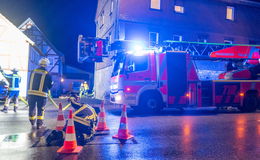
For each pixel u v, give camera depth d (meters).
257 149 4.27
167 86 9.25
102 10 21.66
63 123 5.05
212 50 11.26
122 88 8.88
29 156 3.71
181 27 18.02
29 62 18.84
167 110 11.21
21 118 7.58
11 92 9.16
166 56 9.40
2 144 4.40
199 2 18.94
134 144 4.52
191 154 3.93
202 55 10.84
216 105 9.78
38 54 24.16
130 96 8.90
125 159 3.63
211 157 3.79
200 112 10.23
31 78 5.98
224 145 4.52
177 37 18.08
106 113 9.40
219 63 10.88
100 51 12.98
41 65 6.12
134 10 16.52
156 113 9.40
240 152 4.07
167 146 4.41
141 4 16.80
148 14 16.97
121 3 16.14
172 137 5.14
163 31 17.36
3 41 17.80
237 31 20.30
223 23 19.73
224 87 9.93
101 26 22.08
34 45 19.53
